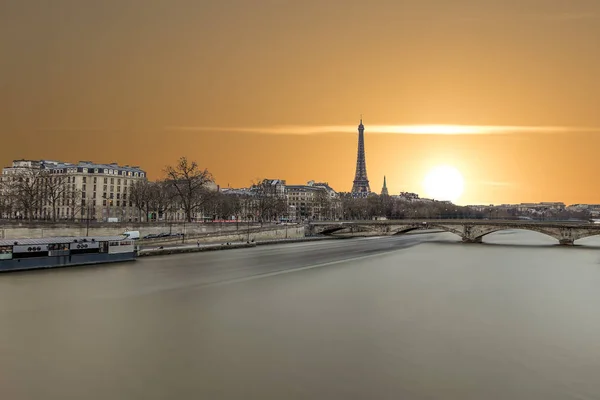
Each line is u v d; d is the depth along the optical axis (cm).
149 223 17888
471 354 5325
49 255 10744
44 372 4716
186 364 4950
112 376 4638
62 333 5903
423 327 6303
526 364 5050
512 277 10481
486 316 6894
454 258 14425
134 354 5216
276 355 5225
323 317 6769
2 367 4822
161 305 7412
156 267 11312
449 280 9975
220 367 4881
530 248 18600
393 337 5878
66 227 14762
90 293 8200
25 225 13738
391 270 11469
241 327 6250
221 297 8038
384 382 4569
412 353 5328
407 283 9544
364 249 17312
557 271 11519
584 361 5156
